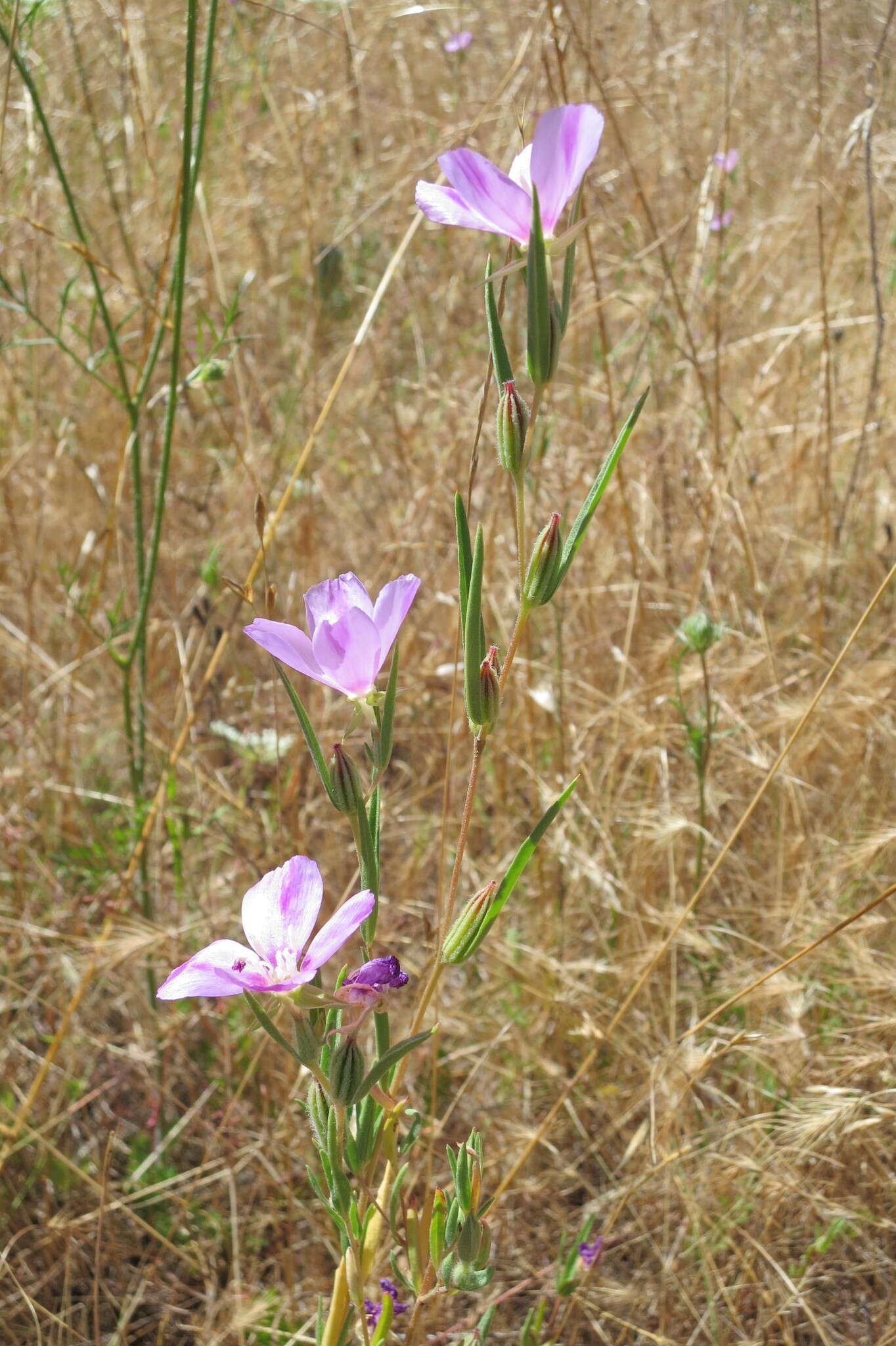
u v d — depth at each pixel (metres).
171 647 3.84
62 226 4.46
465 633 1.43
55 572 4.01
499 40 5.16
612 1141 2.85
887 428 4.16
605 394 3.92
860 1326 2.51
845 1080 2.52
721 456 3.66
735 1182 2.50
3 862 3.21
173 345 2.67
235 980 1.32
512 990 3.04
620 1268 2.70
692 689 3.21
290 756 3.40
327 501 4.11
